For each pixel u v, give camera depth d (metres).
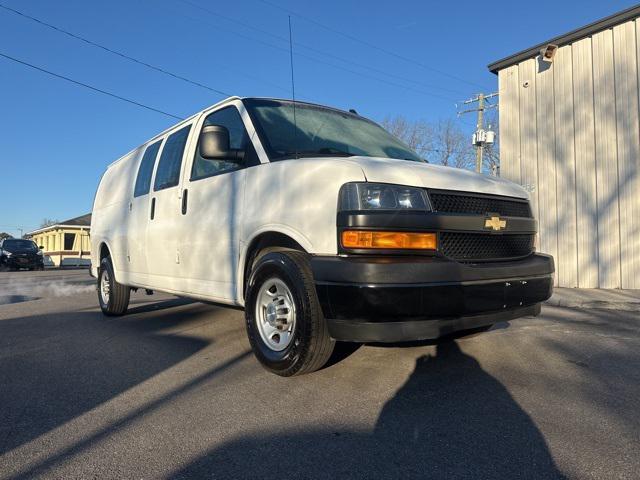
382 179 3.19
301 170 3.49
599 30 10.28
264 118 4.23
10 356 4.55
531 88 11.54
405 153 4.70
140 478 2.31
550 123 11.18
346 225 3.09
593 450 2.53
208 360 4.29
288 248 3.70
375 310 2.94
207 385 3.59
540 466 2.37
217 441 2.67
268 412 3.05
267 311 3.72
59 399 3.37
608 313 7.17
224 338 5.15
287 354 3.45
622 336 5.30
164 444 2.65
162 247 5.20
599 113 10.36
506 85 12.06
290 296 3.47
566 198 10.88
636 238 9.81
